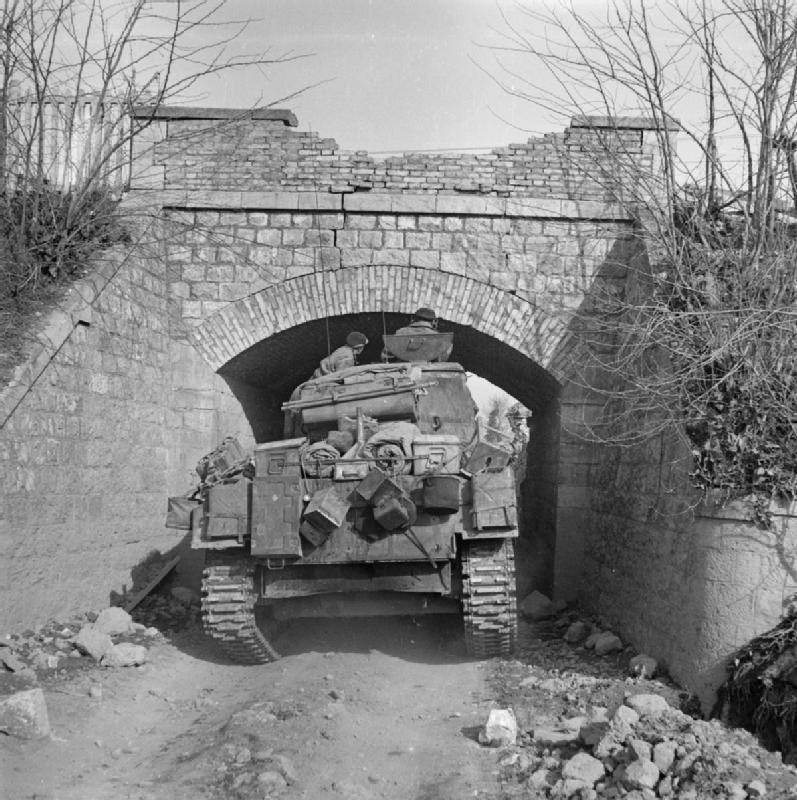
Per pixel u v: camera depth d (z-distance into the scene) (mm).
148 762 6598
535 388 15305
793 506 7793
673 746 6262
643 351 11094
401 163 14125
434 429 10445
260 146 14180
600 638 10422
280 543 8859
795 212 10477
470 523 9086
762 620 7648
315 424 10242
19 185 12039
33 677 7984
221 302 14008
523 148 14086
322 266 14023
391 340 11492
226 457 9680
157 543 12961
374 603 9734
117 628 10273
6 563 9016
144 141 14109
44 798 5781
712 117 11289
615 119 12516
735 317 9070
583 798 5859
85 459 10766
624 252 13859
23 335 9766
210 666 9773
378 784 6215
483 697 8375
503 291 13922
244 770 6184
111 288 11602
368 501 8852
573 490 13680
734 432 8359
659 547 9461
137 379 12453
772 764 6473
